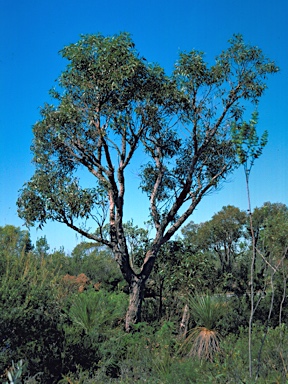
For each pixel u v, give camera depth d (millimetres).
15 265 7191
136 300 10945
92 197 10828
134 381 7270
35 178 11094
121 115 10906
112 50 10789
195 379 6895
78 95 11703
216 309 9086
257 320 10141
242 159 6523
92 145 11945
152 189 13758
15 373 3424
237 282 10953
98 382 6984
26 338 6582
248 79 11812
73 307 9500
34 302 6805
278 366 6934
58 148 12180
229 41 11945
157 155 12758
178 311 11438
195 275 11414
